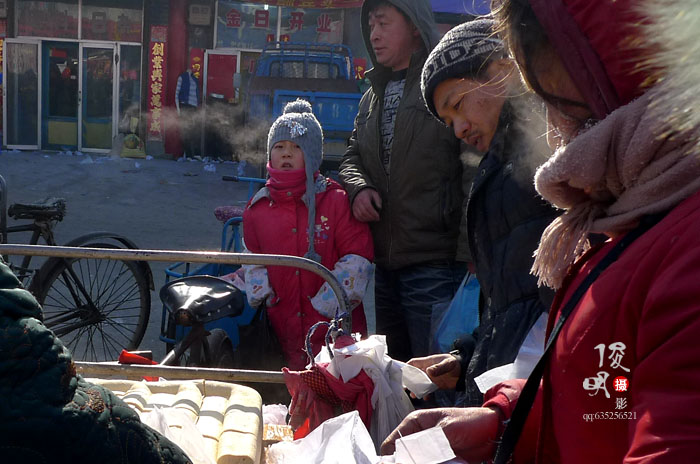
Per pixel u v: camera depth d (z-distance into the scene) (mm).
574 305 857
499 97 1711
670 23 664
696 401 603
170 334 3615
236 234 4340
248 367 3037
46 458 941
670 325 645
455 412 1262
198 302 2844
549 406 906
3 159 13836
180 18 14641
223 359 3137
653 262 718
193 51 14867
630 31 757
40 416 929
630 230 832
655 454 613
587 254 940
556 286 987
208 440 1514
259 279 3088
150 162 14438
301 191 3090
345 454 1354
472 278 2721
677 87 685
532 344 1517
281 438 1780
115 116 15172
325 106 8242
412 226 3070
